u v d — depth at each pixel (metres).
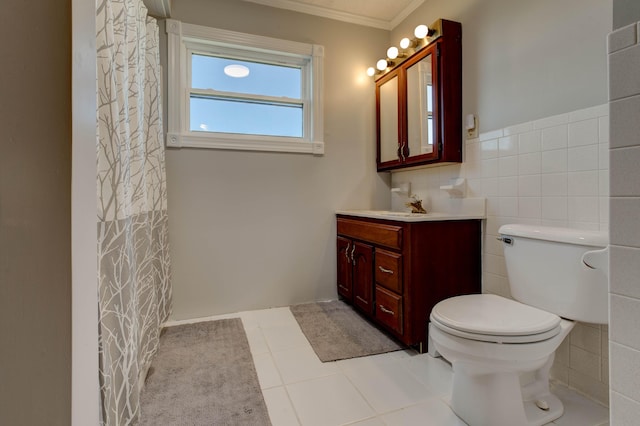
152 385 1.43
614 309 0.82
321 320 2.18
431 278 1.73
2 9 0.49
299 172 2.48
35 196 0.50
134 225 1.37
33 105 0.50
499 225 1.71
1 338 0.49
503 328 1.06
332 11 2.49
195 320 2.20
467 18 1.91
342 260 2.47
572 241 1.19
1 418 0.49
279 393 1.38
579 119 1.33
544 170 1.47
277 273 2.44
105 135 0.99
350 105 2.61
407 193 2.45
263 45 2.34
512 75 1.62
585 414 1.22
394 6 2.44
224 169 2.29
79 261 0.55
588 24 1.29
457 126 1.95
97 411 0.62
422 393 1.38
